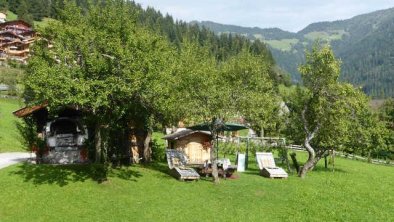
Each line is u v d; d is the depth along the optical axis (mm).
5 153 41406
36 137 35219
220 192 29672
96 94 26141
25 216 23281
